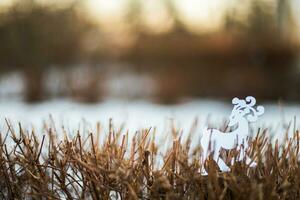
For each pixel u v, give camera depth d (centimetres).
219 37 1664
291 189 257
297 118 937
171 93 1538
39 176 273
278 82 1505
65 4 1544
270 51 1566
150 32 1745
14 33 1496
